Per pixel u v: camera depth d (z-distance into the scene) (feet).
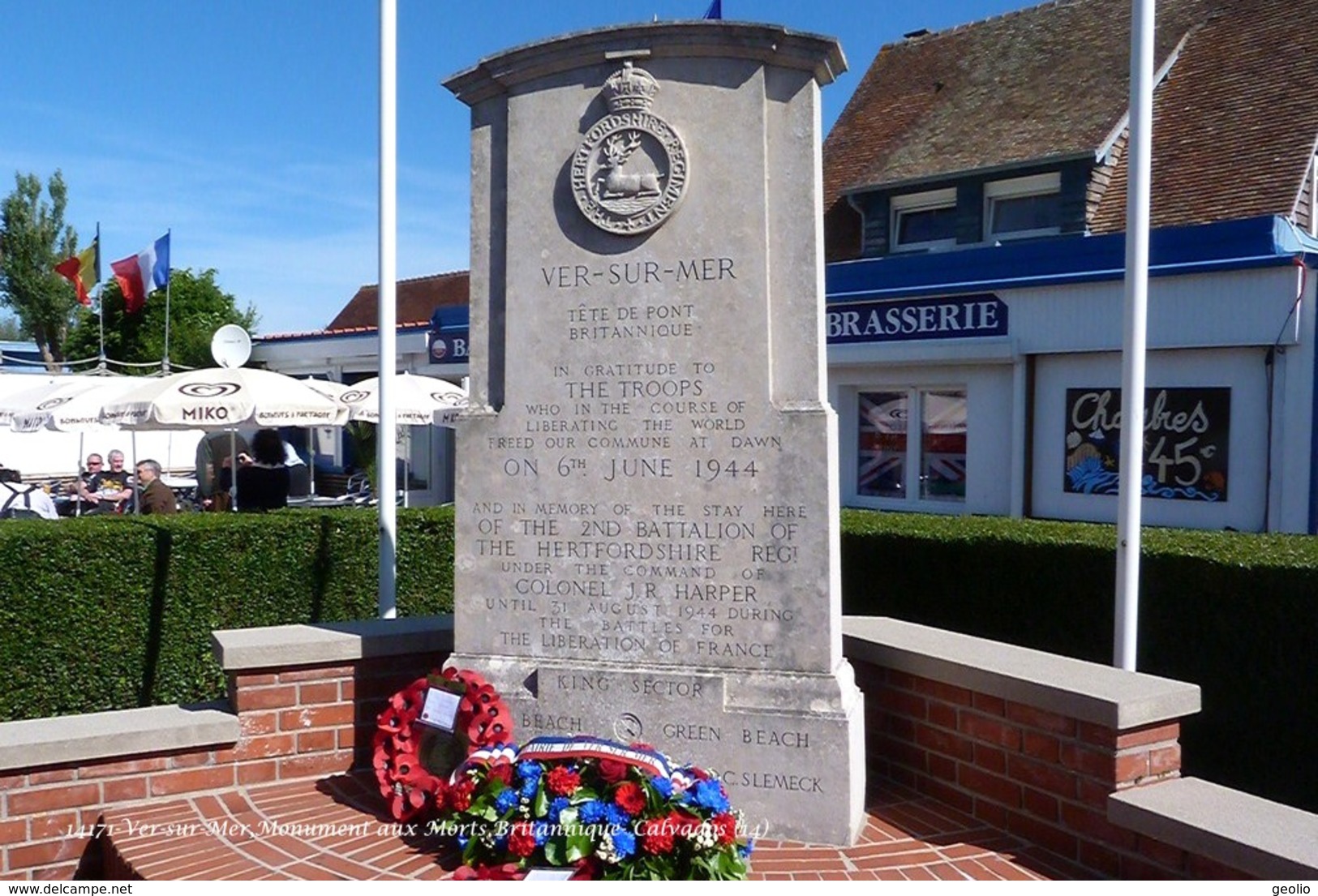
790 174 15.26
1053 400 46.37
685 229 15.52
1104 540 19.95
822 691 14.74
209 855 14.07
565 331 16.08
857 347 52.21
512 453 16.35
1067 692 13.66
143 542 22.85
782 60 15.20
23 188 136.36
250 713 16.57
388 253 21.47
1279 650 16.98
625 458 15.78
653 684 15.35
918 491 52.21
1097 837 13.34
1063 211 51.21
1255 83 50.57
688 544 15.47
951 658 15.57
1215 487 41.45
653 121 15.57
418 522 27.32
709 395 15.39
